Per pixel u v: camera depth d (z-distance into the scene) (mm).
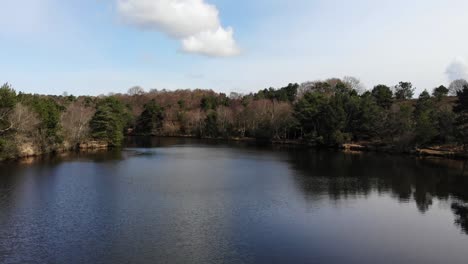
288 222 33312
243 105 159500
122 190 44812
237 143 123438
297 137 127938
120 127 108125
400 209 38094
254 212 36188
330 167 65625
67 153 82375
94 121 98438
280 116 128125
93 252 25891
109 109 103812
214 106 173000
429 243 28891
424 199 42156
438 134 85938
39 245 27000
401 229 31984
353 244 28375
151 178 53094
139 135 165875
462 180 53500
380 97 126000
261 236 29625
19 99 70812
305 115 114375
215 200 40625
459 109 78812
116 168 61938
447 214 36562
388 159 77000
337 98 111000
